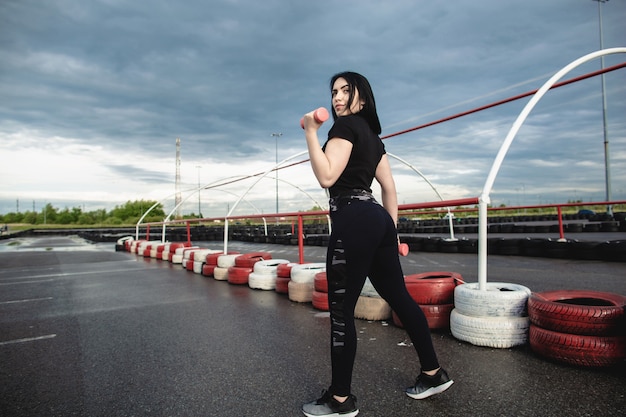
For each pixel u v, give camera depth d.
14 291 6.08
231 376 2.41
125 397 2.16
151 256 11.92
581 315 2.24
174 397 2.14
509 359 2.47
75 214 101.12
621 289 4.66
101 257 12.39
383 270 1.84
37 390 2.28
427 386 1.92
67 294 5.73
